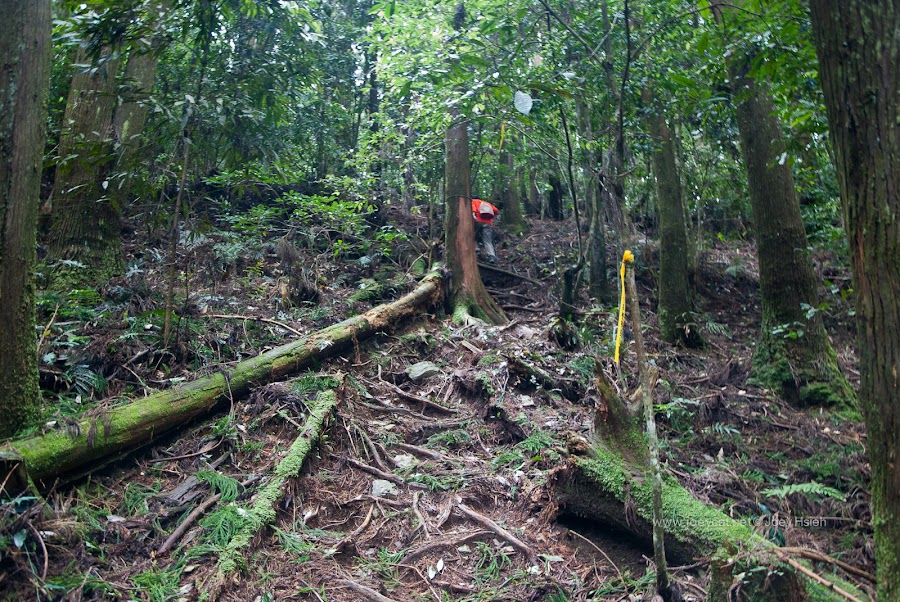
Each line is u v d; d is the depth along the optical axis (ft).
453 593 11.12
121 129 20.70
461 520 13.19
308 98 32.12
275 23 18.79
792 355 21.72
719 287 35.65
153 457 13.61
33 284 11.65
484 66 18.29
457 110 20.18
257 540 11.49
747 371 22.95
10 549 9.36
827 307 19.29
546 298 29.27
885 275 7.14
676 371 23.66
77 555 10.23
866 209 7.27
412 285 25.54
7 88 10.61
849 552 12.10
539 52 22.59
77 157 16.11
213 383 15.24
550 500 13.19
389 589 11.08
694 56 23.30
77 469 12.14
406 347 21.35
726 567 9.48
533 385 18.90
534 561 11.94
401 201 37.76
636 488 12.15
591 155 25.73
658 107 24.45
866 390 7.56
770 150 22.26
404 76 20.11
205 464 13.52
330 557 11.69
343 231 28.91
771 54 14.98
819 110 14.80
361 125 41.96
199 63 17.69
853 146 7.36
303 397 15.92
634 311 10.33
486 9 23.53
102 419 12.57
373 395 18.13
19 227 11.03
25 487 10.42
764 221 22.43
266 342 18.75
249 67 17.48
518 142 28.91
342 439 15.56
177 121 15.39
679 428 17.99
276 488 12.67
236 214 27.43
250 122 16.65
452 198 26.05
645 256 35.53
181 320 17.65
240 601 10.21
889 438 7.31
